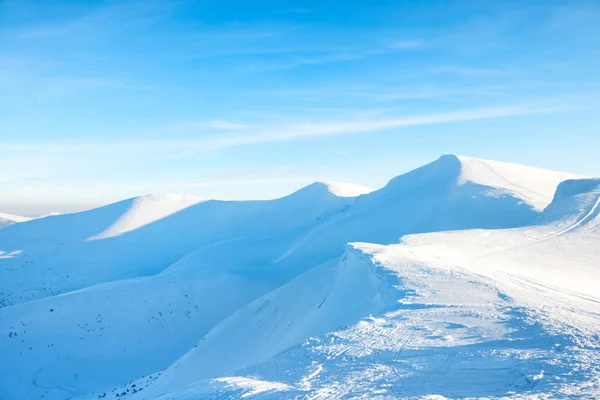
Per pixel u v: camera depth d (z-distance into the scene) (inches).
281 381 483.5
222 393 459.8
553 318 647.1
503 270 1380.4
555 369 434.0
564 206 2514.8
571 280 1364.4
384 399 388.5
